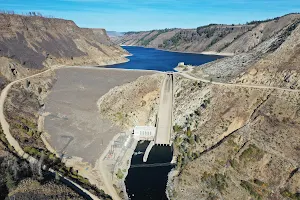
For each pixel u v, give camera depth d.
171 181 92.44
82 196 72.88
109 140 114.50
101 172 94.69
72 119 126.56
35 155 89.69
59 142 109.19
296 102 101.38
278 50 127.50
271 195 82.38
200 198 84.69
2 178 69.44
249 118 105.19
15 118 112.75
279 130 94.88
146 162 103.69
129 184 91.25
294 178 82.50
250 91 114.25
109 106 134.75
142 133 119.25
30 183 71.19
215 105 115.38
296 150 88.19
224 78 133.50
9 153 83.50
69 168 93.50
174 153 107.94
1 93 130.12
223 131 104.75
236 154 94.06
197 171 92.88
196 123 113.44
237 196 83.94
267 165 88.31
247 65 134.38
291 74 113.75
